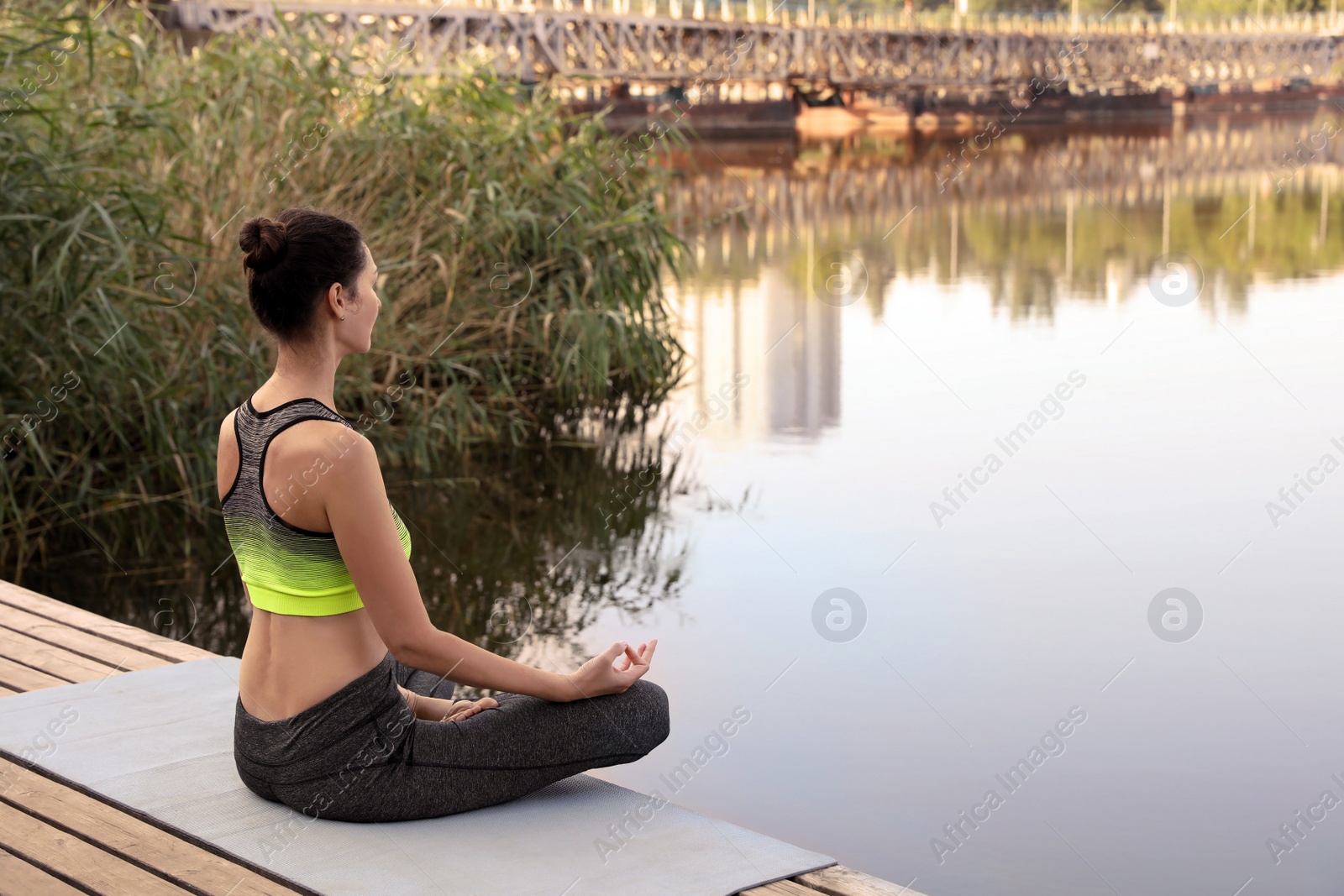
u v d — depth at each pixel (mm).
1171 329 8445
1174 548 4555
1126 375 7219
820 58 22688
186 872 2006
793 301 9516
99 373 5004
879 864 2598
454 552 4867
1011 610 4031
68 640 3141
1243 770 2977
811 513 5086
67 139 5258
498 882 1951
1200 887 2486
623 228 7359
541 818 2168
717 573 4504
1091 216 14117
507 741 2158
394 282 6566
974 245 12125
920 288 10039
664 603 4234
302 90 6547
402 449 6152
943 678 3531
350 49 6941
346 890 1922
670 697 3461
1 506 4789
